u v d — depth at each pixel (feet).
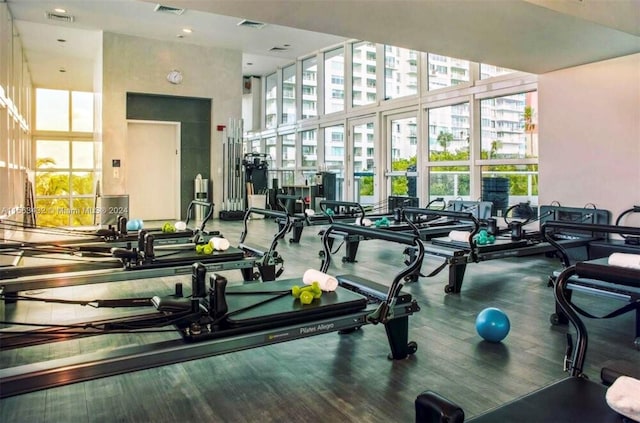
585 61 18.38
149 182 35.06
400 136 29.94
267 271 13.11
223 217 35.19
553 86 20.22
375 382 7.84
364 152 32.91
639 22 14.21
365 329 10.43
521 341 9.78
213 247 13.14
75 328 7.51
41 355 8.87
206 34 31.68
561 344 9.61
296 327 7.41
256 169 38.04
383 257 19.74
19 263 17.10
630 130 17.87
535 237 16.40
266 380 7.91
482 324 9.76
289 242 23.80
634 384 4.56
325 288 8.68
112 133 31.94
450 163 26.35
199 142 35.96
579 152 19.48
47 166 42.42
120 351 6.30
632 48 16.39
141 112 33.78
